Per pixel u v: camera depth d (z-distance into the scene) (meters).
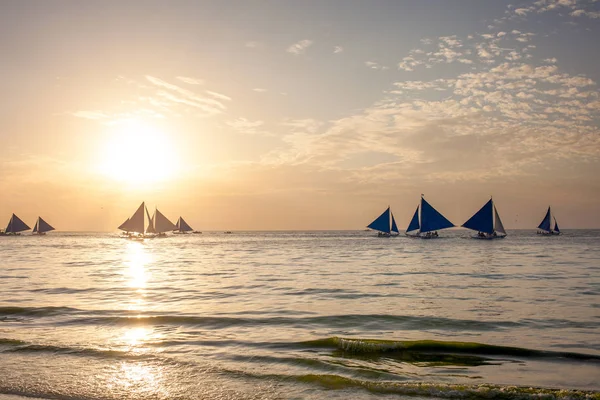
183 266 45.94
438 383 10.09
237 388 9.95
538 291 25.16
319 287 27.72
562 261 49.25
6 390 9.95
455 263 47.66
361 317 17.86
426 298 22.88
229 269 41.88
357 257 59.56
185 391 9.80
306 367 11.34
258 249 86.56
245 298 23.28
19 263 50.22
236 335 14.94
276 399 9.31
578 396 9.13
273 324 16.69
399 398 9.30
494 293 24.45
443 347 13.03
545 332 15.14
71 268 43.34
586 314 18.22
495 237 116.00
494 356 12.30
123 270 41.06
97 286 28.55
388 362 11.84
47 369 11.26
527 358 12.09
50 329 15.82
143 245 114.62
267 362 11.78
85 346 13.30
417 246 93.62
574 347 13.16
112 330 15.69
